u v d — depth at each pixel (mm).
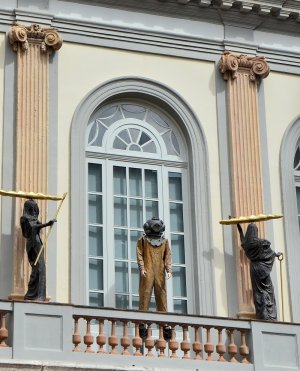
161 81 20594
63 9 20266
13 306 16984
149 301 18625
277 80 21500
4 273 18422
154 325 19125
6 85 19516
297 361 18500
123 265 19641
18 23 19875
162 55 20766
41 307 17094
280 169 20844
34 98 19484
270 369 18250
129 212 19953
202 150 20422
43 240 18719
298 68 21734
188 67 20875
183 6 21094
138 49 20594
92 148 20031
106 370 16906
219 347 18188
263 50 21531
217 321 18234
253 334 18375
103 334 17594
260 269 19234
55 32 19844
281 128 21156
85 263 19141
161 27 20875
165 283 18812
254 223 20094
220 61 21000
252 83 21062
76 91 19938
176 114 20578
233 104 20766
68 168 19406
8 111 19359
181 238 20109
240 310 19484
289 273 20203
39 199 18641
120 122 20422
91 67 20188
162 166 20422
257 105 20969
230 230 20031
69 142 19562
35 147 19219
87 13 20422
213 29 21250
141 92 20391
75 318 17328
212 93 20859
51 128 19516
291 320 19938
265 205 20453
